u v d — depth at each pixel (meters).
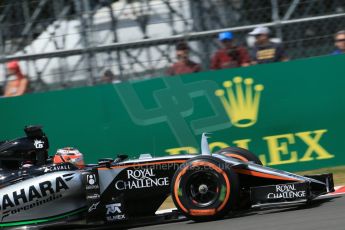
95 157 33.50
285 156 32.69
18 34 34.25
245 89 32.72
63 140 33.62
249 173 23.83
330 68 32.69
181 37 33.09
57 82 33.81
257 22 33.38
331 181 24.64
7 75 33.91
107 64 33.47
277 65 32.72
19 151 25.78
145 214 24.80
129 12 33.91
